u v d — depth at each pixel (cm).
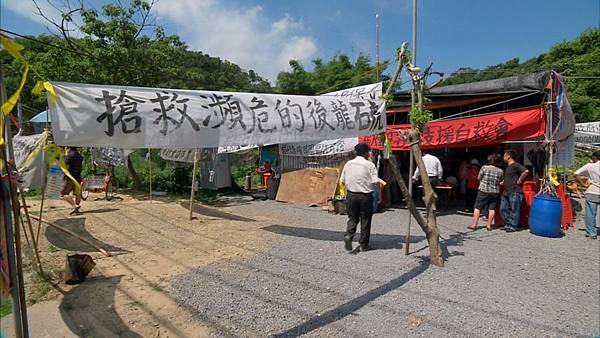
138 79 1337
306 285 491
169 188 1502
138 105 406
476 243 719
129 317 397
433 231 582
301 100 559
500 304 438
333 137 575
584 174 773
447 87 977
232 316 402
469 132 909
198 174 1497
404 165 1253
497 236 780
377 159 1116
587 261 604
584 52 2980
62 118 361
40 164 886
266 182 1430
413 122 604
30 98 1373
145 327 377
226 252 644
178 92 449
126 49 1255
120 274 529
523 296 462
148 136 411
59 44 1212
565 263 593
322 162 1262
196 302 436
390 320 396
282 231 819
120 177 1644
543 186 821
